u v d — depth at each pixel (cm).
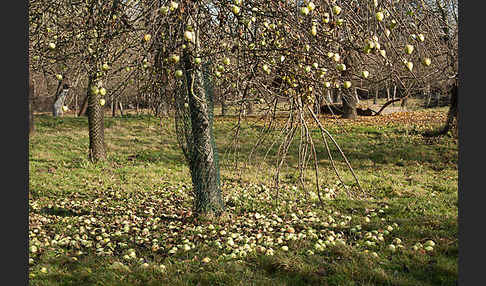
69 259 452
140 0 365
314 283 388
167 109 517
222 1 340
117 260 449
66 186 852
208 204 589
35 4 429
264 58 344
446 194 717
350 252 453
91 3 374
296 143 1252
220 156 1134
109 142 1384
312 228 555
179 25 328
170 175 965
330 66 317
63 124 1745
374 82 326
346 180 846
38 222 584
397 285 378
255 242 496
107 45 335
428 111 1919
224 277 399
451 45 371
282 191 757
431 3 411
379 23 276
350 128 1466
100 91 318
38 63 401
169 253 470
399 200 689
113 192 809
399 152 1107
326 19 308
